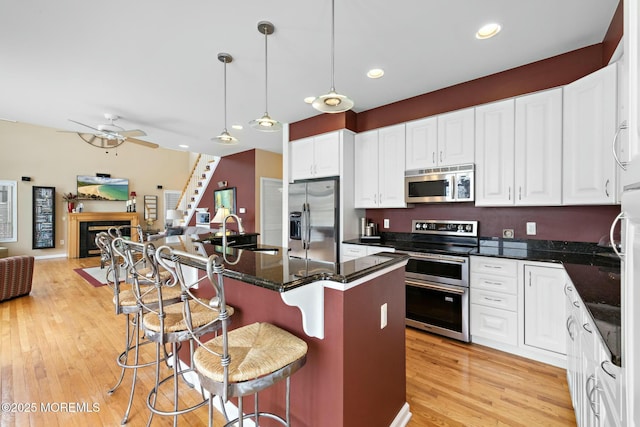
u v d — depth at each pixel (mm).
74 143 7910
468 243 3162
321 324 1338
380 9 1898
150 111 3752
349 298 1304
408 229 3607
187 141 5520
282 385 1505
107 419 1742
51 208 7516
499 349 2539
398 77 2850
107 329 3066
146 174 9195
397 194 3416
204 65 2607
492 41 2264
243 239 3695
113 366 2334
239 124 4332
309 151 3963
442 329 2762
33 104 3477
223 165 7254
